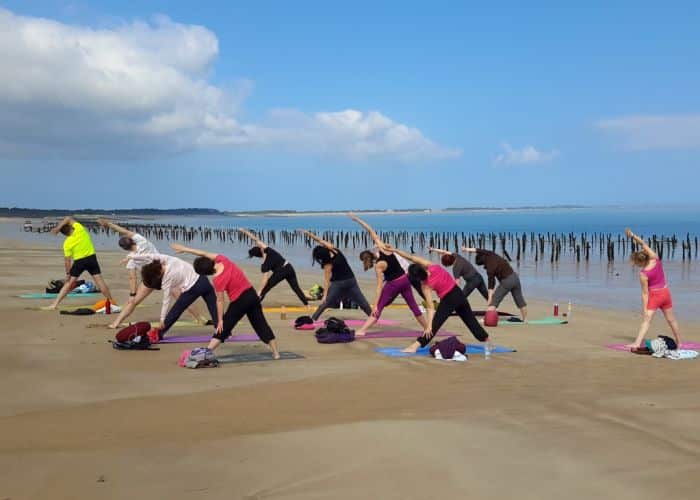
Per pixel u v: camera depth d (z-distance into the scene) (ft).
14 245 134.92
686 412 20.40
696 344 34.24
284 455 16.39
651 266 31.53
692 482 14.84
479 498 13.96
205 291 32.55
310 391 23.12
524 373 26.50
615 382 24.85
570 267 101.30
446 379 25.25
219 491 14.21
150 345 30.83
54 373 25.36
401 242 187.11
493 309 40.57
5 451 16.52
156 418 19.57
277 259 44.65
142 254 35.86
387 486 14.53
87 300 48.29
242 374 25.81
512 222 417.28
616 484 14.74
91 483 14.53
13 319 38.55
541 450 16.83
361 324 40.19
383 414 20.10
